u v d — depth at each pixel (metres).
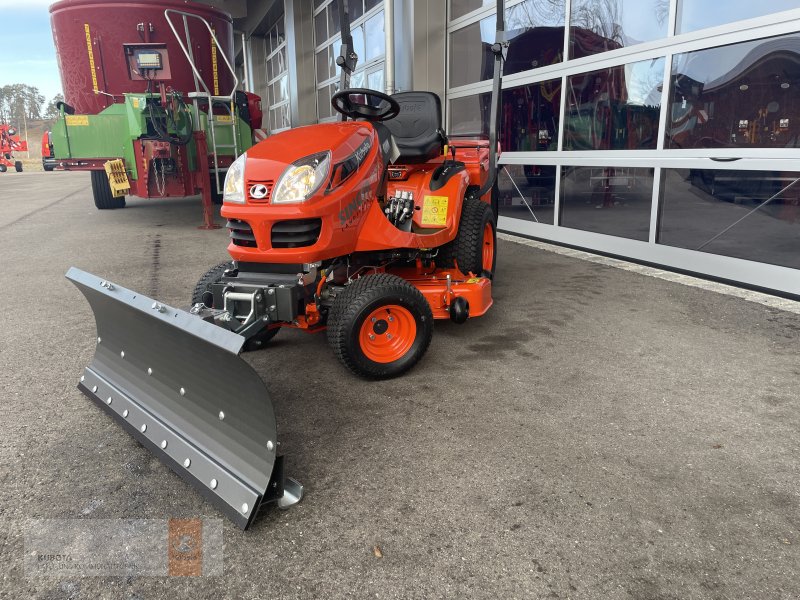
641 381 3.31
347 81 4.34
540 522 2.12
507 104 7.79
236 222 3.22
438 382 3.34
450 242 4.41
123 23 8.29
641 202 5.98
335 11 13.43
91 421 2.94
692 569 1.89
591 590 1.81
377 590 1.83
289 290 3.03
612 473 2.42
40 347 3.94
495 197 5.82
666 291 5.04
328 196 3.07
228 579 1.88
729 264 5.19
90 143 8.32
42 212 11.19
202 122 8.46
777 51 4.58
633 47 5.79
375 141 3.52
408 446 2.66
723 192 5.17
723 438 2.69
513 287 5.26
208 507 2.26
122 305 2.60
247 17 19.86
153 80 8.40
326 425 2.87
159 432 2.59
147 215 10.52
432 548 2.01
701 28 5.14
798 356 3.62
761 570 1.88
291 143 3.23
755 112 4.80
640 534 2.05
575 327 4.20
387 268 4.33
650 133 5.75
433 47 8.76
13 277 5.91
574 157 6.74
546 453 2.58
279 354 3.84
